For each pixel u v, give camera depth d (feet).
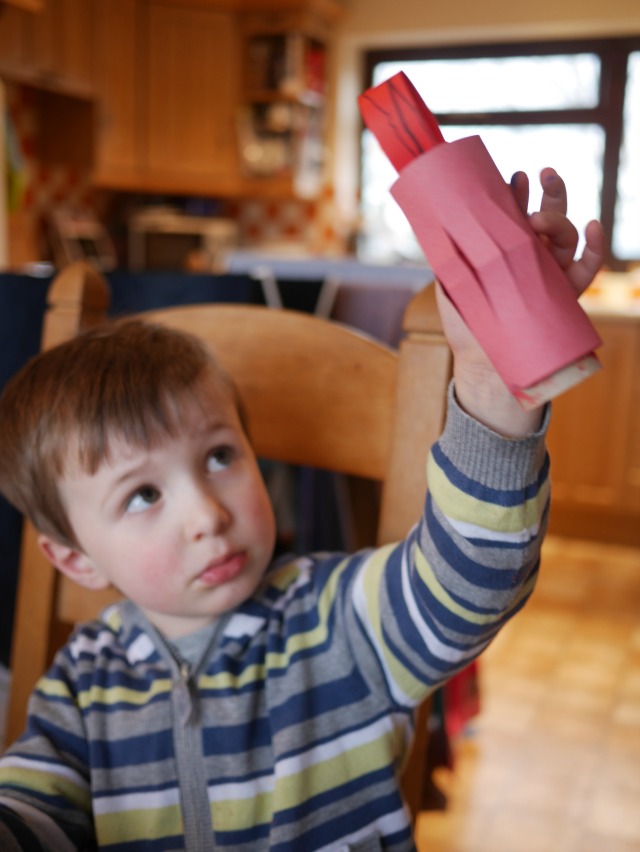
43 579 2.64
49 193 14.38
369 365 2.44
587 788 5.66
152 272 4.35
